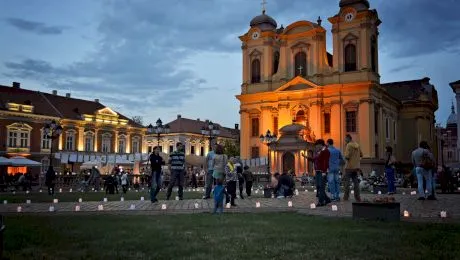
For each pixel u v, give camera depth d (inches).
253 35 2522.1
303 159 2119.8
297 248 297.7
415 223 418.0
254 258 268.2
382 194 985.5
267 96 2427.4
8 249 295.6
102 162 1958.7
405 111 2760.8
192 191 1230.3
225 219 462.9
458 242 313.3
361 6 2246.6
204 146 3750.0
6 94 2480.3
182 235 354.3
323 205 642.8
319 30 2324.1
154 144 3651.6
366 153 2139.5
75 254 282.2
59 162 2568.9
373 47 2299.5
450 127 4714.6
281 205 688.4
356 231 365.4
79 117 2746.1
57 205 705.6
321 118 2267.5
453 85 1790.1
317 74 2304.4
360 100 2174.0
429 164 717.3
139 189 1449.3
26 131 2458.2
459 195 869.2
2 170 2325.3
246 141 2479.1
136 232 371.2
